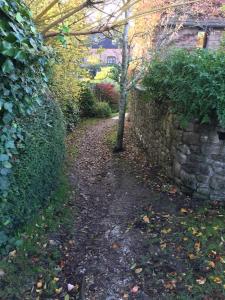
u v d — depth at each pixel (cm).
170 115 484
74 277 288
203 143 408
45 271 285
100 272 296
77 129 982
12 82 221
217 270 289
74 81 915
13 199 287
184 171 438
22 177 302
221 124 368
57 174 459
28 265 285
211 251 315
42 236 333
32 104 268
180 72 427
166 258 312
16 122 276
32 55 218
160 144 548
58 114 495
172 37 680
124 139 822
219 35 897
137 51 751
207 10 719
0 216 266
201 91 371
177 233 351
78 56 813
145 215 398
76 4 383
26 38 210
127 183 517
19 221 311
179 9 645
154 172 544
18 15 203
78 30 289
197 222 371
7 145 241
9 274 268
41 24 271
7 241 287
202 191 424
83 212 416
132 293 269
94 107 1243
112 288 276
